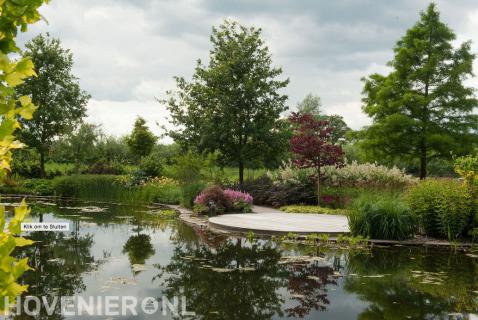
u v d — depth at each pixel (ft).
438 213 27.78
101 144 88.48
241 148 59.06
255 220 35.55
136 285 17.19
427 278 18.60
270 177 55.52
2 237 4.65
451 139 60.59
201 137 56.90
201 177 55.47
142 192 55.42
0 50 5.04
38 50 72.95
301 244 26.81
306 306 14.75
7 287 4.52
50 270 19.53
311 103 158.92
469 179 28.66
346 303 15.07
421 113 64.44
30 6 5.12
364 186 44.83
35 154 78.02
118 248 25.13
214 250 24.76
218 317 13.57
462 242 27.20
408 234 28.02
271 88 59.26
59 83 73.97
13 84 4.95
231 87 59.31
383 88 66.33
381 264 21.43
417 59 66.33
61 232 30.94
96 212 43.37
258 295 15.99
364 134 69.31
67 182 61.36
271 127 58.80
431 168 85.20
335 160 44.86
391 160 68.18
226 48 60.39
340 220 35.63
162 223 36.22
